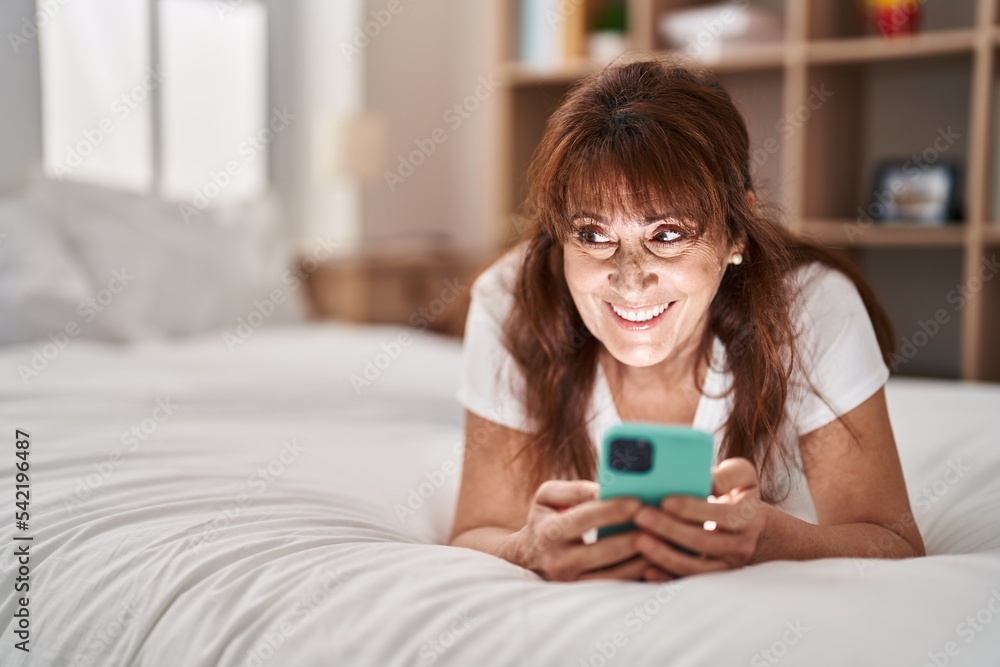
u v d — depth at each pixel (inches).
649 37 117.6
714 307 42.1
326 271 124.0
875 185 116.3
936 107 116.2
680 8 123.3
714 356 42.3
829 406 40.1
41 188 94.2
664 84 37.6
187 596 33.2
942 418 55.3
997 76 104.8
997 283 108.7
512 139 131.7
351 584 31.9
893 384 66.7
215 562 34.8
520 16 129.7
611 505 32.0
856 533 37.0
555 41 126.9
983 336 106.0
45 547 38.0
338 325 118.7
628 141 35.3
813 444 41.2
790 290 41.2
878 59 109.0
